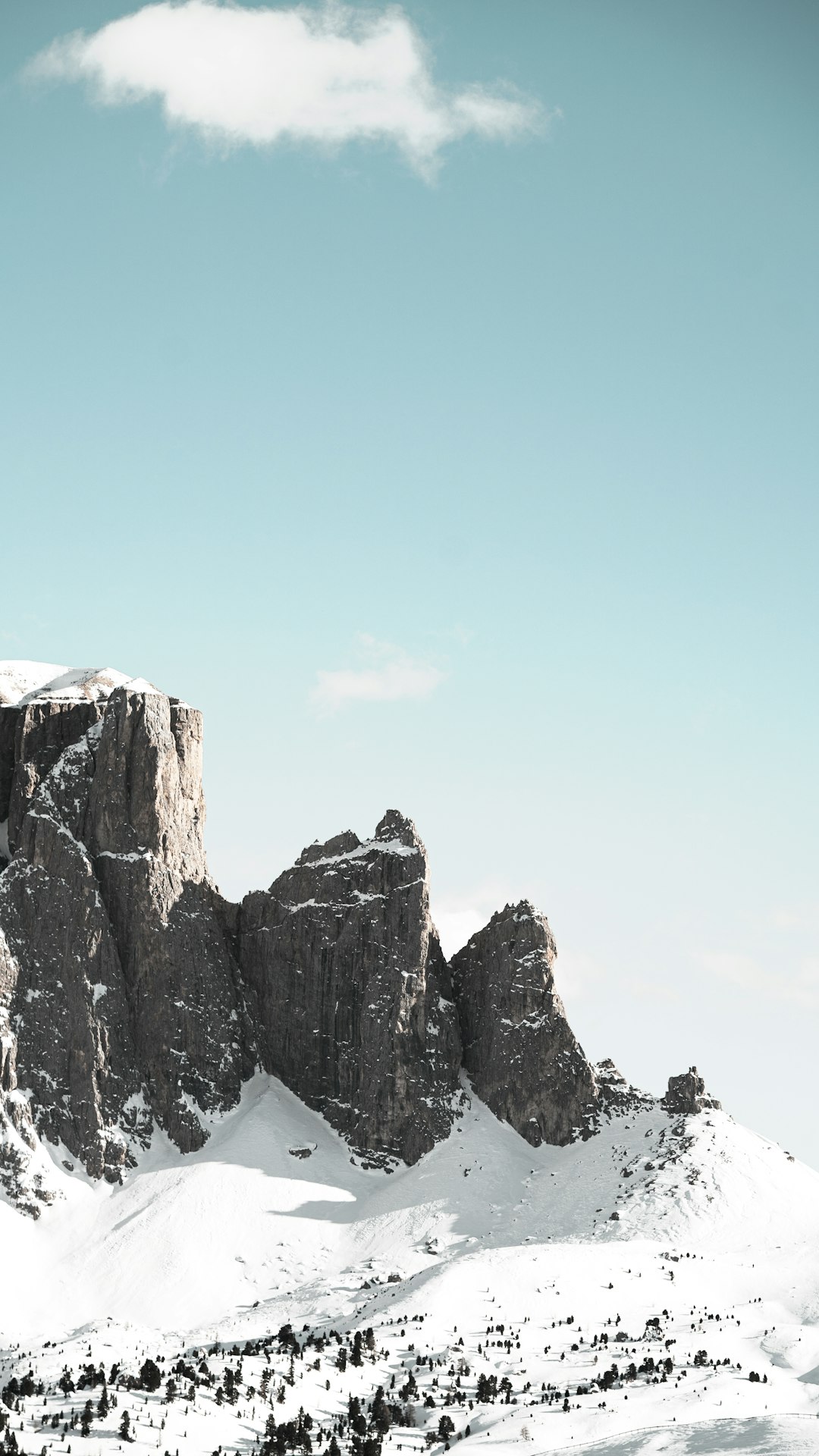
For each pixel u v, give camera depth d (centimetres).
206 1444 18750
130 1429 18688
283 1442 19000
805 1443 18138
